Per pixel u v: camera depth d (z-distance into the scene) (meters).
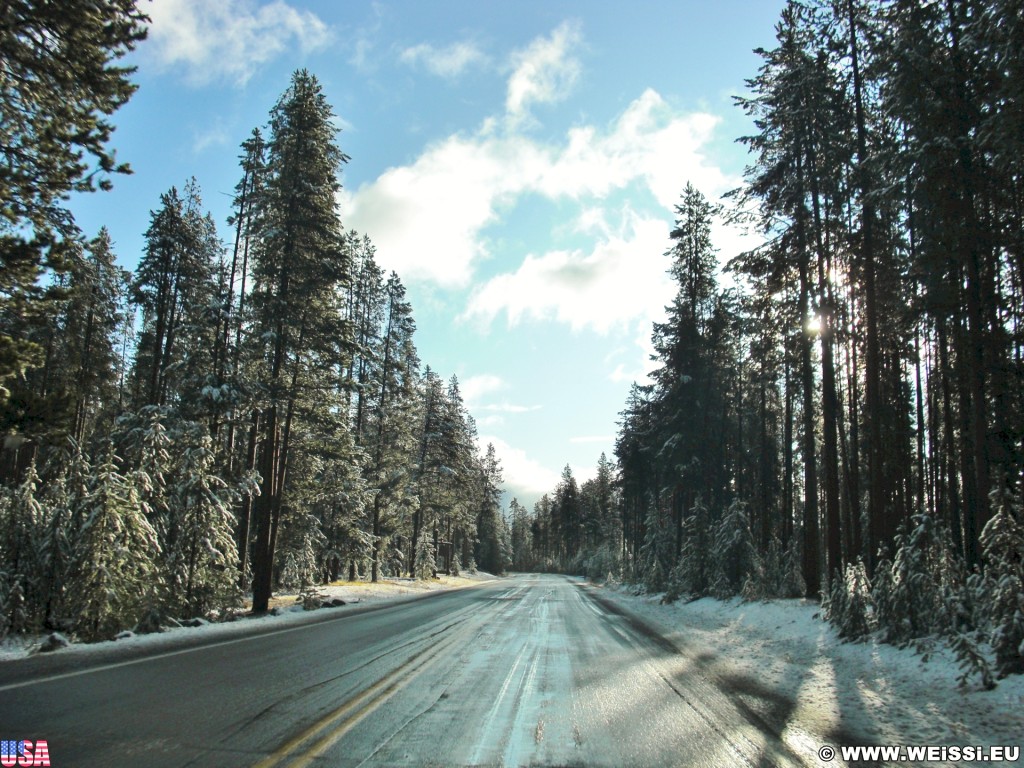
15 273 12.89
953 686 8.70
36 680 8.21
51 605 13.87
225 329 24.81
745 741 6.03
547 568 133.62
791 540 25.41
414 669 9.57
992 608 9.38
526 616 19.50
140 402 38.16
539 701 7.54
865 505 32.47
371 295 45.31
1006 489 10.03
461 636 13.94
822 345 19.38
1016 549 9.40
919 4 13.86
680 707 7.41
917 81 13.44
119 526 13.98
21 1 11.52
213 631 14.81
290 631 14.81
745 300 25.33
